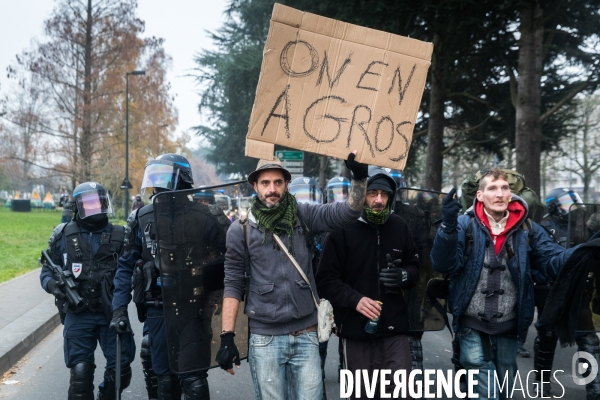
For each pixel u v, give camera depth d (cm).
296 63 325
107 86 3509
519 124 1221
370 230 366
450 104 2053
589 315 401
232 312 314
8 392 557
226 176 4294
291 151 1989
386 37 328
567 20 1495
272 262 314
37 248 2081
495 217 366
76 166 3553
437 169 1827
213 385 571
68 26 3484
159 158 404
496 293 361
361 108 329
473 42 1452
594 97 3159
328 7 1342
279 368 312
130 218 391
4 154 4297
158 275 371
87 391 403
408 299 466
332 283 355
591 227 523
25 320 810
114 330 369
